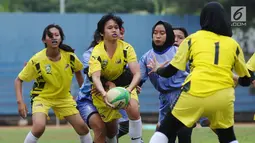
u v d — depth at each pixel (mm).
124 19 71000
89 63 27219
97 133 28938
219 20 24125
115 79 28094
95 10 93625
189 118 23766
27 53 70625
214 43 23938
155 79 30453
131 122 27656
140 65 30531
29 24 70438
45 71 28641
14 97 71125
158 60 30219
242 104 72188
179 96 23922
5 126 69688
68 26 70688
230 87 23859
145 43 71125
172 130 24125
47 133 53625
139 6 94438
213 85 23469
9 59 70438
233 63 24172
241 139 39750
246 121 72000
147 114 71500
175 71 24406
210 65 23641
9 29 70438
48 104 29016
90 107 29281
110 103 26000
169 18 71125
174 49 30344
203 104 23469
